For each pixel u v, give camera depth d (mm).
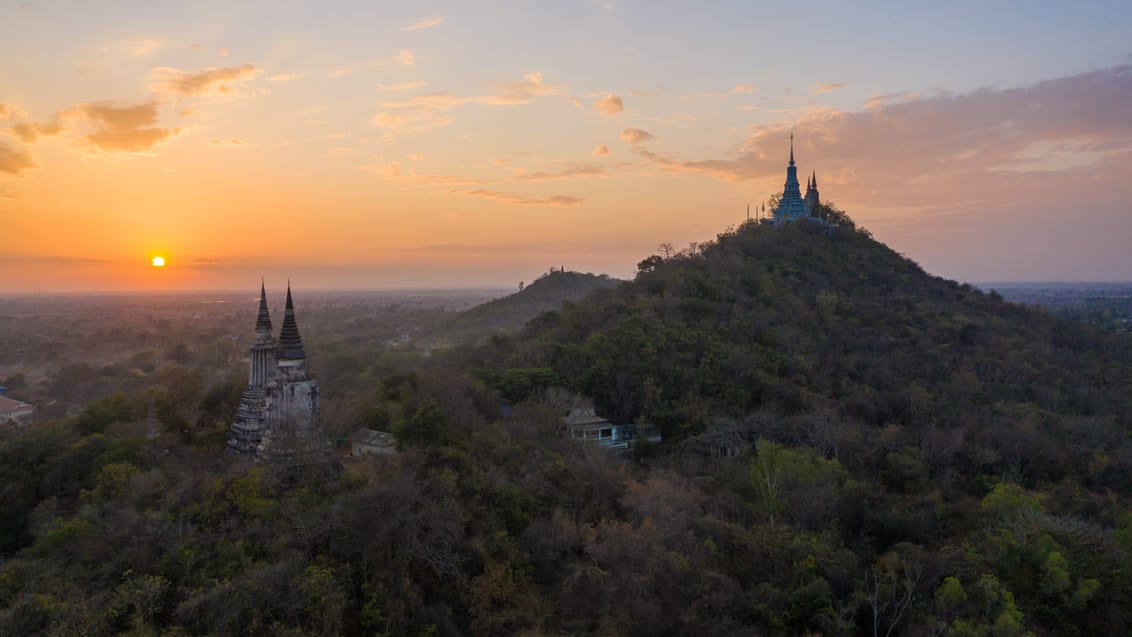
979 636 50688
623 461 86250
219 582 44500
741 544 63969
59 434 66312
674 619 52562
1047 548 60969
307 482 57812
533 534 58031
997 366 131625
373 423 73312
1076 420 105938
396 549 51500
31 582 44219
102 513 52125
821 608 57094
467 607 51062
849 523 74625
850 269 172500
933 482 85875
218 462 64625
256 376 67250
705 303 132000
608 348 111250
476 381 96875
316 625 43750
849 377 118875
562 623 50344
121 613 42156
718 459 89188
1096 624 56688
